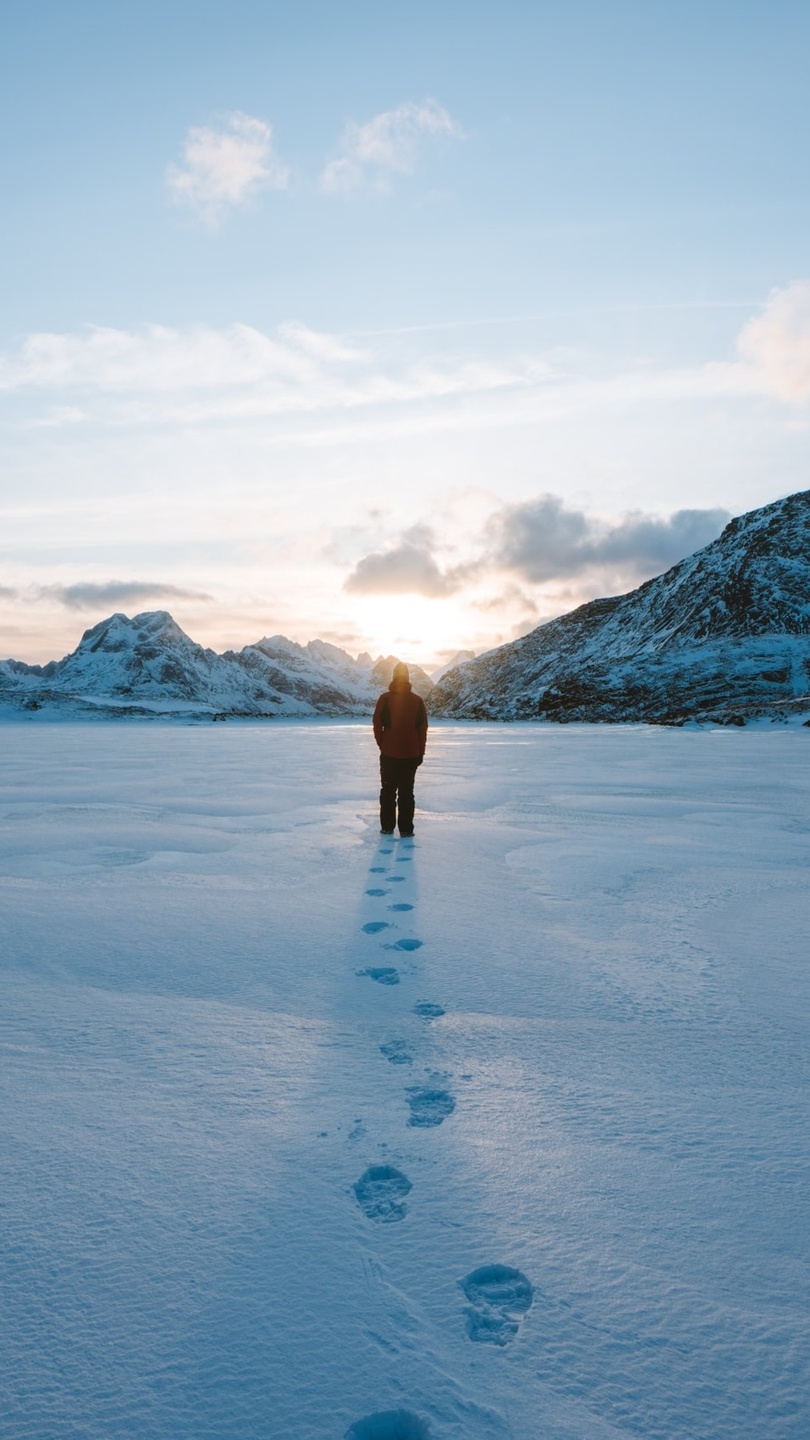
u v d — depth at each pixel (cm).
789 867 723
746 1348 176
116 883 669
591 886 648
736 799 1275
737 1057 329
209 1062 323
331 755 2539
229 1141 262
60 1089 299
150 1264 204
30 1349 178
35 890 644
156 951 478
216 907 587
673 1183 237
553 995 402
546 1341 179
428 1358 175
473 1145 259
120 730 5981
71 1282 198
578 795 1334
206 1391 167
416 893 627
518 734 4969
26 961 459
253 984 420
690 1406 162
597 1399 164
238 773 1808
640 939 500
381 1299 192
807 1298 191
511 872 706
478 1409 162
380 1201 230
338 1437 157
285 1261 205
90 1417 161
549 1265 202
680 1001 393
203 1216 223
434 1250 208
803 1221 219
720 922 540
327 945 489
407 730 895
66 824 1008
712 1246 209
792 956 465
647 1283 196
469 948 481
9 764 2169
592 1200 229
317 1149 257
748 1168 246
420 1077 310
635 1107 285
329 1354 176
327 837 902
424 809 1154
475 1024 365
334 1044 343
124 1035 352
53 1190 235
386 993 405
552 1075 312
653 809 1148
